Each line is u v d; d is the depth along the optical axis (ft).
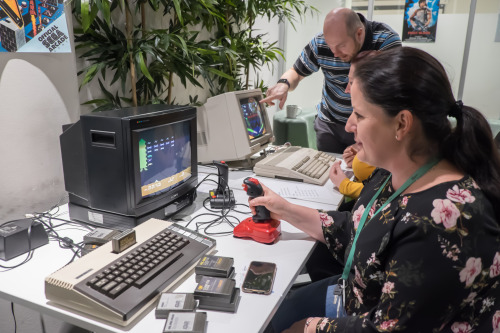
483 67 12.25
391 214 2.67
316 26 14.12
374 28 7.19
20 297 3.04
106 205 4.20
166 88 8.23
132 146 3.90
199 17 7.64
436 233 2.31
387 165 2.78
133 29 6.98
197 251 3.60
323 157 7.00
